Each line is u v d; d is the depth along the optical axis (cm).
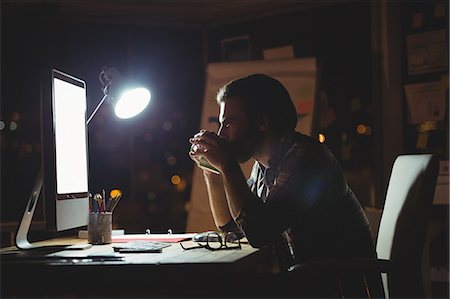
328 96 419
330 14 420
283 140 186
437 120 380
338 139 414
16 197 420
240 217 170
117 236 229
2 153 420
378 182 397
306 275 155
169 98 461
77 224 192
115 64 452
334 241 179
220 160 172
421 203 169
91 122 442
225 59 461
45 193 172
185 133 462
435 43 382
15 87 427
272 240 172
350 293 178
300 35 430
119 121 449
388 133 397
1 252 180
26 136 425
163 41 461
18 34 430
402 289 166
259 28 448
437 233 366
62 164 179
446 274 364
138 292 162
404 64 397
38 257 162
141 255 168
